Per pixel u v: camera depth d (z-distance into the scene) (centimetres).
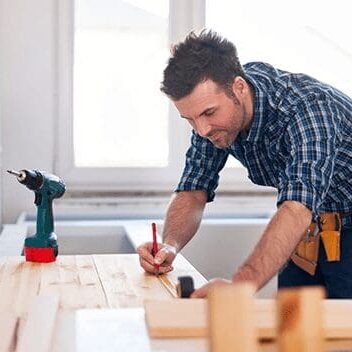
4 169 325
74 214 325
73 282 162
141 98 335
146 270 173
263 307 102
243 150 205
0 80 321
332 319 101
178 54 175
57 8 322
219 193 337
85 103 333
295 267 229
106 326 106
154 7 330
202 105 173
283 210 152
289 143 177
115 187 333
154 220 319
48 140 328
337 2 336
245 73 187
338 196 205
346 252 213
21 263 186
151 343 97
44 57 324
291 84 184
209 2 332
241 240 304
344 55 339
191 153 227
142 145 339
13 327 111
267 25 335
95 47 330
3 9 319
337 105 183
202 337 98
